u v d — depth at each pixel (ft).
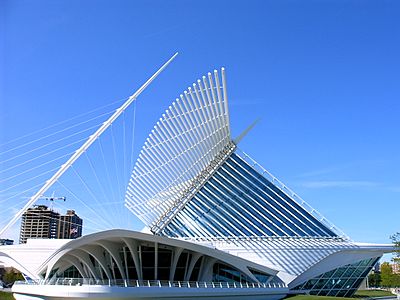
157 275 132.87
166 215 171.73
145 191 175.52
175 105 156.97
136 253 126.41
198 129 155.94
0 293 161.68
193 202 169.37
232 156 176.14
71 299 104.37
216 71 143.33
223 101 155.22
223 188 169.78
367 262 161.68
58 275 150.00
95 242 122.01
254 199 166.20
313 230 160.76
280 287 140.97
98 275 136.98
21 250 159.02
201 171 171.83
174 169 164.25
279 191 168.76
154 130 168.76
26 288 122.62
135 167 177.17
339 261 156.15
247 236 156.46
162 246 128.16
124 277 131.23
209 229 161.07
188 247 126.11
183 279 135.03
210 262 137.49
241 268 137.49
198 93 148.05
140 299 105.09
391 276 261.24
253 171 172.86
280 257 150.00
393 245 160.56
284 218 162.09
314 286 153.28
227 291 123.54
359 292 263.49
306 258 150.82
